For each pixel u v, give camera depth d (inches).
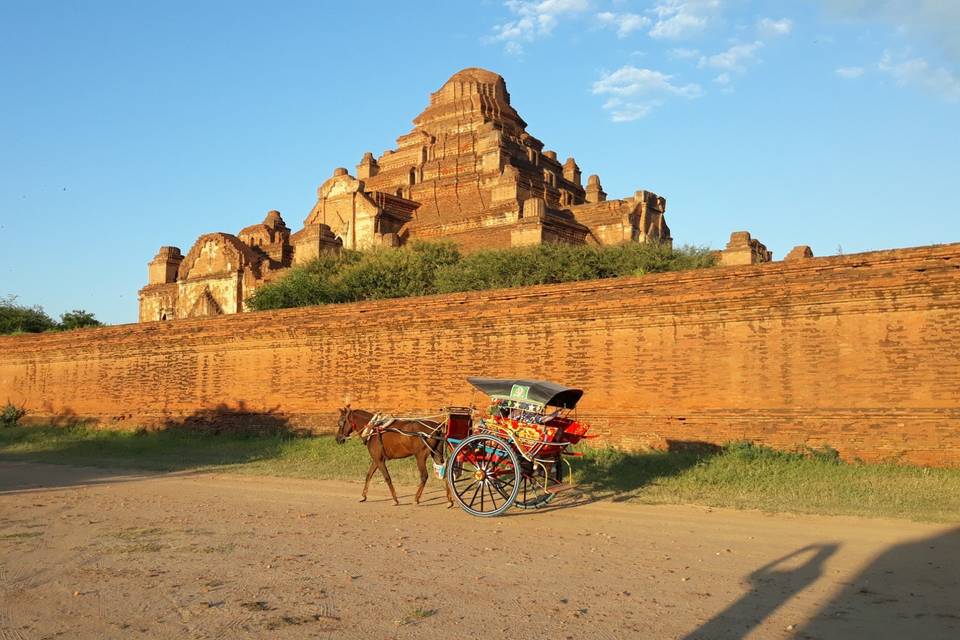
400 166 2169.0
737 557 358.9
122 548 396.2
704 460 633.0
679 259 1277.1
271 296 1405.0
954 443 576.1
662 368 713.6
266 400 1009.5
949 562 339.6
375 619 273.3
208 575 337.7
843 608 281.0
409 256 1429.6
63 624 274.4
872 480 541.3
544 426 489.7
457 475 520.7
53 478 720.3
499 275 1233.4
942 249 590.9
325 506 530.0
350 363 934.4
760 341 668.1
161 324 1138.0
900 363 604.7
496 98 2247.8
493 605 288.7
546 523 454.3
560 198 2011.6
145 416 1135.0
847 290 624.7
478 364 826.8
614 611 280.8
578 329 763.4
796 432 642.8
